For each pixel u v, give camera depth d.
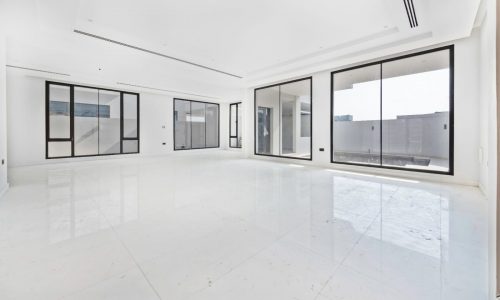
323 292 1.59
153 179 5.45
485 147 4.00
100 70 7.05
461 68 4.68
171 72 7.38
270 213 3.16
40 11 3.72
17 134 7.39
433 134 9.45
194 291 1.60
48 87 7.96
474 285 1.65
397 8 3.77
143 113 10.54
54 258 2.01
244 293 1.58
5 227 2.66
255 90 9.88
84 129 8.87
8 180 5.27
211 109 13.63
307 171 6.56
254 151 9.91
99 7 3.81
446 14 3.73
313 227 2.71
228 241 2.35
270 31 4.68
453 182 4.86
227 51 5.73
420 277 1.76
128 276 1.77
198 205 3.51
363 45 5.25
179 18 4.18
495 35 1.12
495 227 1.15
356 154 11.91
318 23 4.37
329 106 7.05
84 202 3.63
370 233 2.54
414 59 6.09
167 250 2.16
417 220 2.90
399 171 5.70
